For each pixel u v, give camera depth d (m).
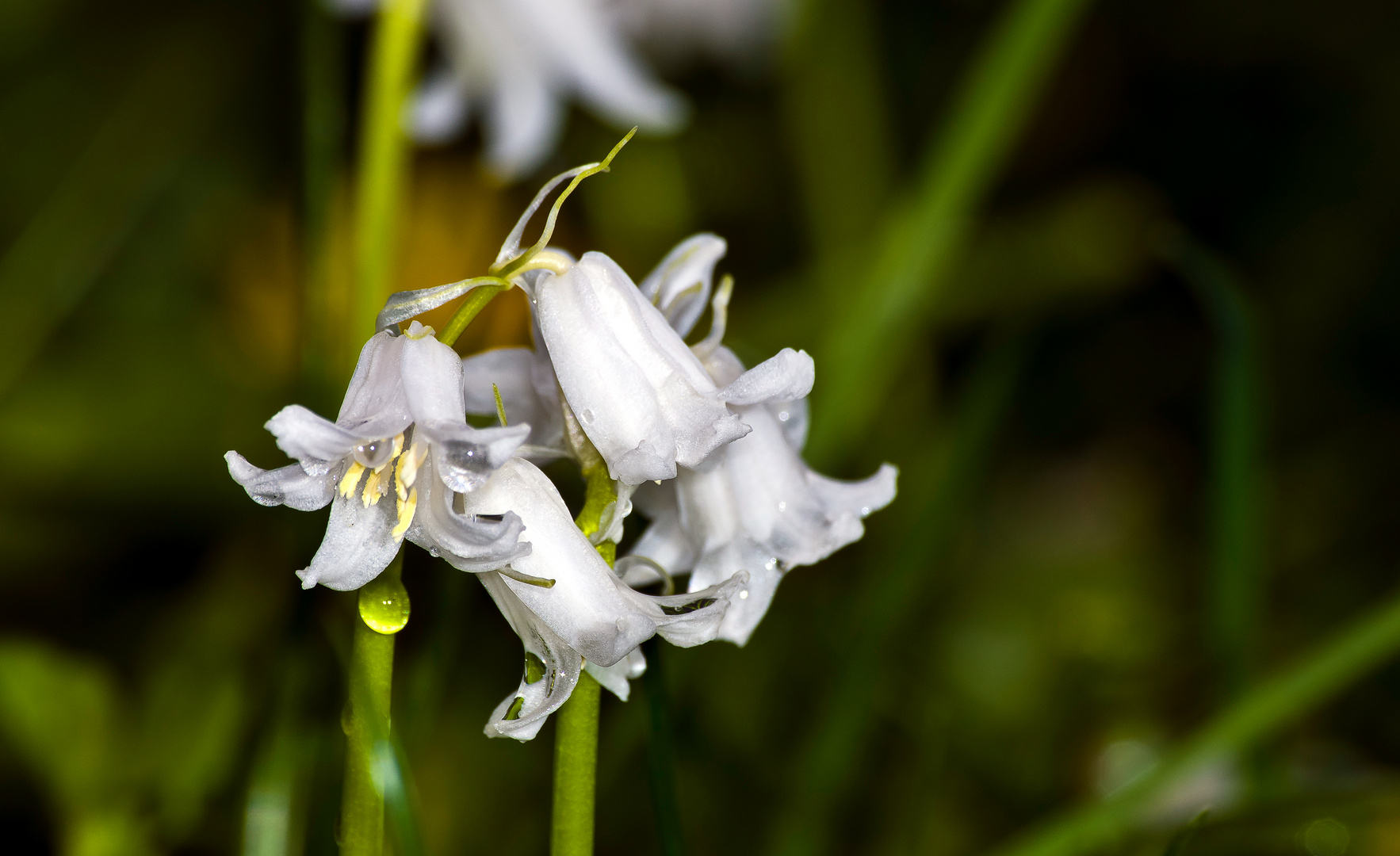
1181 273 0.48
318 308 0.40
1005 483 0.75
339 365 0.43
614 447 0.30
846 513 0.31
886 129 0.80
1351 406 0.81
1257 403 0.44
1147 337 0.83
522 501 0.30
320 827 0.36
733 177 0.83
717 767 0.48
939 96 0.90
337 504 0.29
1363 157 0.86
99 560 0.57
